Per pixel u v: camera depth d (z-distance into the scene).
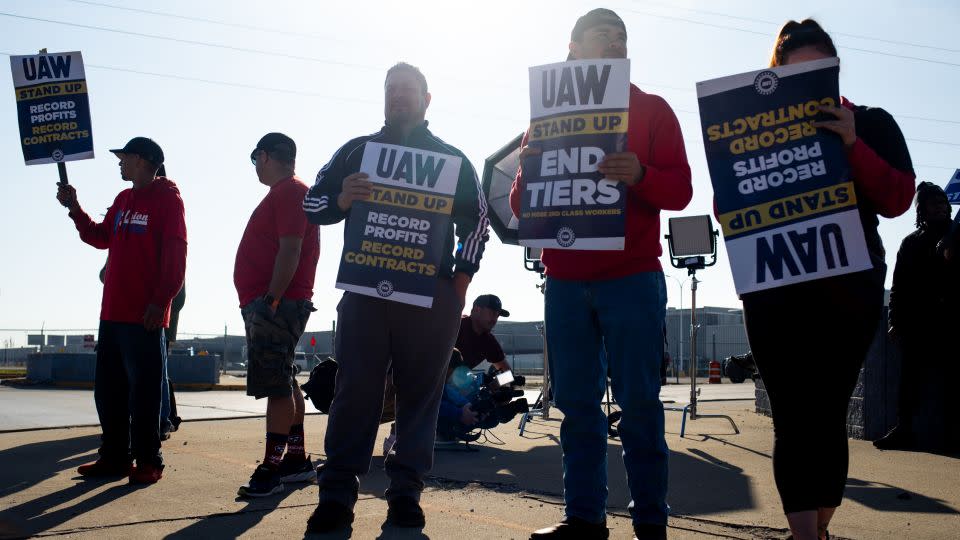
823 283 2.15
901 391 5.30
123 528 2.87
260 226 3.79
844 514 3.20
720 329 54.22
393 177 2.99
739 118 2.22
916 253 5.21
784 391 2.18
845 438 2.19
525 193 2.62
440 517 3.11
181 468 4.28
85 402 9.44
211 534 2.79
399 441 3.03
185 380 15.68
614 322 2.58
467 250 3.10
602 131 2.53
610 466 4.54
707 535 2.83
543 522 3.02
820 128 2.14
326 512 2.83
